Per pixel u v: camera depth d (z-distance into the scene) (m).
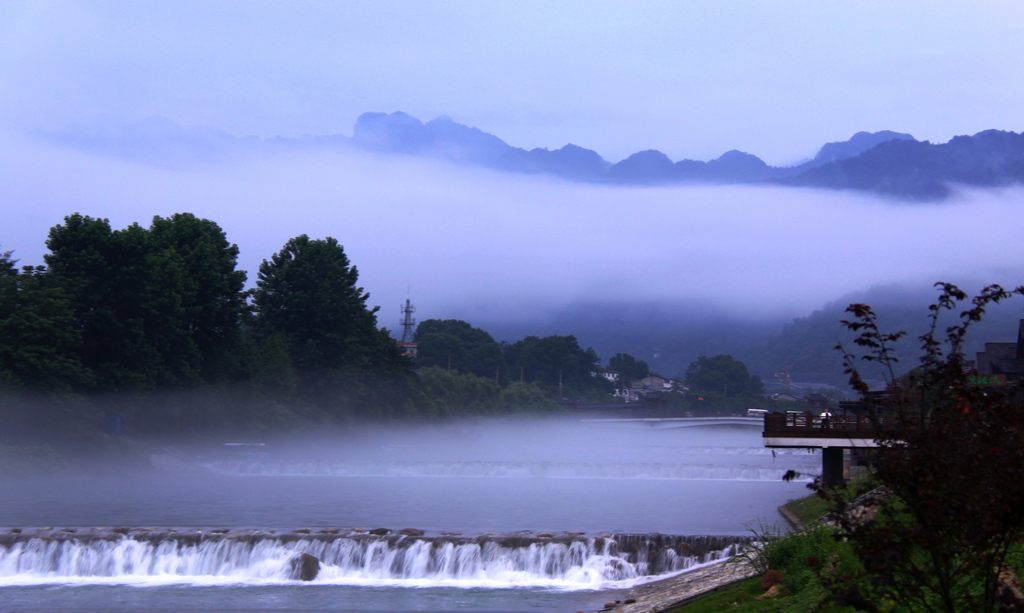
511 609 34.50
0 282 90.81
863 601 11.81
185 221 126.31
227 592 37.38
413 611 34.38
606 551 40.12
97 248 100.94
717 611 23.84
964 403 11.37
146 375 102.88
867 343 12.05
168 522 53.84
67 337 90.69
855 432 51.19
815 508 51.56
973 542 11.15
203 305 121.38
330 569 40.75
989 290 11.44
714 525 54.31
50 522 52.81
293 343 148.38
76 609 34.81
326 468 109.25
